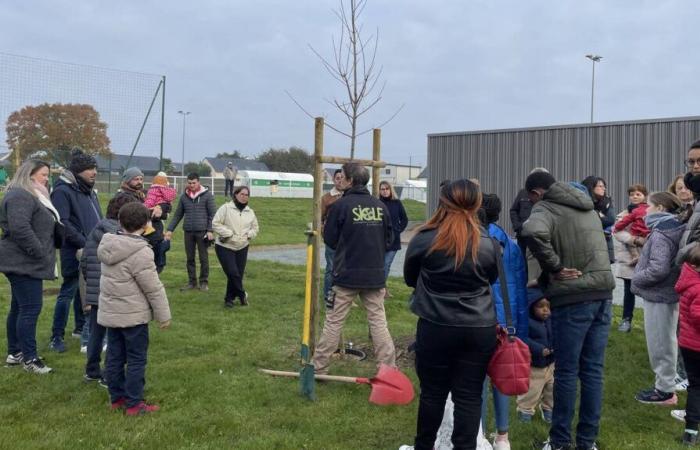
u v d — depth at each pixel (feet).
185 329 23.93
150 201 28.27
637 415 16.56
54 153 49.78
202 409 15.93
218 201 96.68
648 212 18.04
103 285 15.62
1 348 20.62
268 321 25.72
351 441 14.40
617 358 21.20
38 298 18.42
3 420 14.88
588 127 70.49
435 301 11.87
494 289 13.53
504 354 12.10
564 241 13.50
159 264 29.43
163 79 51.08
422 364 12.23
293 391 17.38
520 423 15.80
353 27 23.97
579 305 13.47
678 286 14.56
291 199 119.44
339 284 17.94
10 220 17.52
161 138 51.31
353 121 23.76
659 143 65.16
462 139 81.66
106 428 14.53
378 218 17.95
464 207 12.13
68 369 18.88
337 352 21.13
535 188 14.47
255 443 13.93
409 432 14.99
